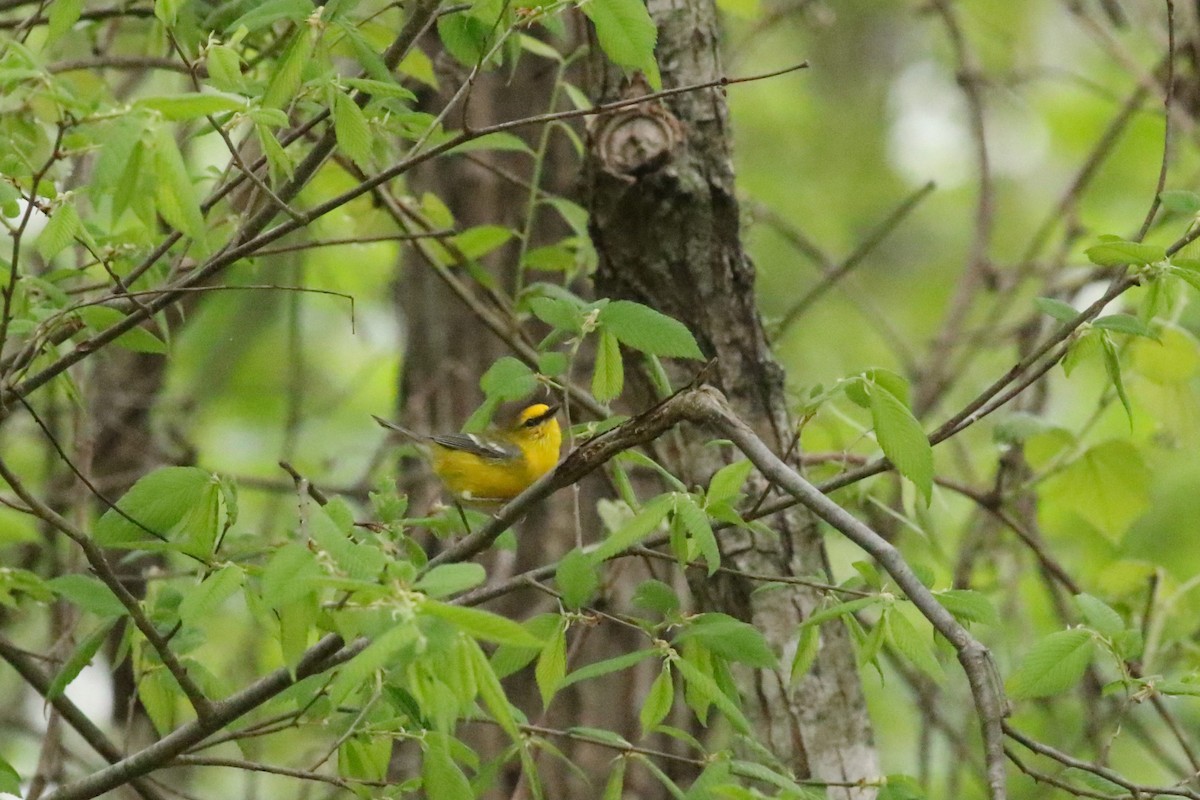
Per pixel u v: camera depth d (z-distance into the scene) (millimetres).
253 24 6684
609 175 8711
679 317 8938
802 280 22500
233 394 19812
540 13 6906
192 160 12992
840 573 17484
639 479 12125
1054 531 14656
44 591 7707
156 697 7938
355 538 6406
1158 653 10734
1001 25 23094
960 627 5965
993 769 5617
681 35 8891
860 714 9023
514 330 10984
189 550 6199
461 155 12148
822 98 25172
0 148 7422
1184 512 16000
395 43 7363
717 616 6504
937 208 24328
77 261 10023
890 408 6332
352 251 16750
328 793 13250
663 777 6418
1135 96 14812
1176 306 10617
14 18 11562
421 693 5215
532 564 12672
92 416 13891
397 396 14273
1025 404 13781
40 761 9789
